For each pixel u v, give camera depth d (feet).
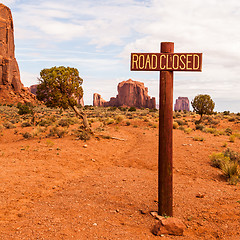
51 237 13.93
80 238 13.93
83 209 19.11
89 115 165.27
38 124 94.79
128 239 14.02
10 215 17.52
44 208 19.25
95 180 28.71
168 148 17.72
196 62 17.33
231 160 37.63
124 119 124.36
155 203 20.98
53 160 37.40
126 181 28.19
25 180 26.76
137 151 48.29
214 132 77.05
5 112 175.94
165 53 17.60
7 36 379.96
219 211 19.10
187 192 24.36
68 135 61.77
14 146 48.26
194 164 37.11
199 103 111.55
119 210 19.24
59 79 57.57
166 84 17.58
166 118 17.62
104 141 58.34
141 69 17.93
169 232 14.98
